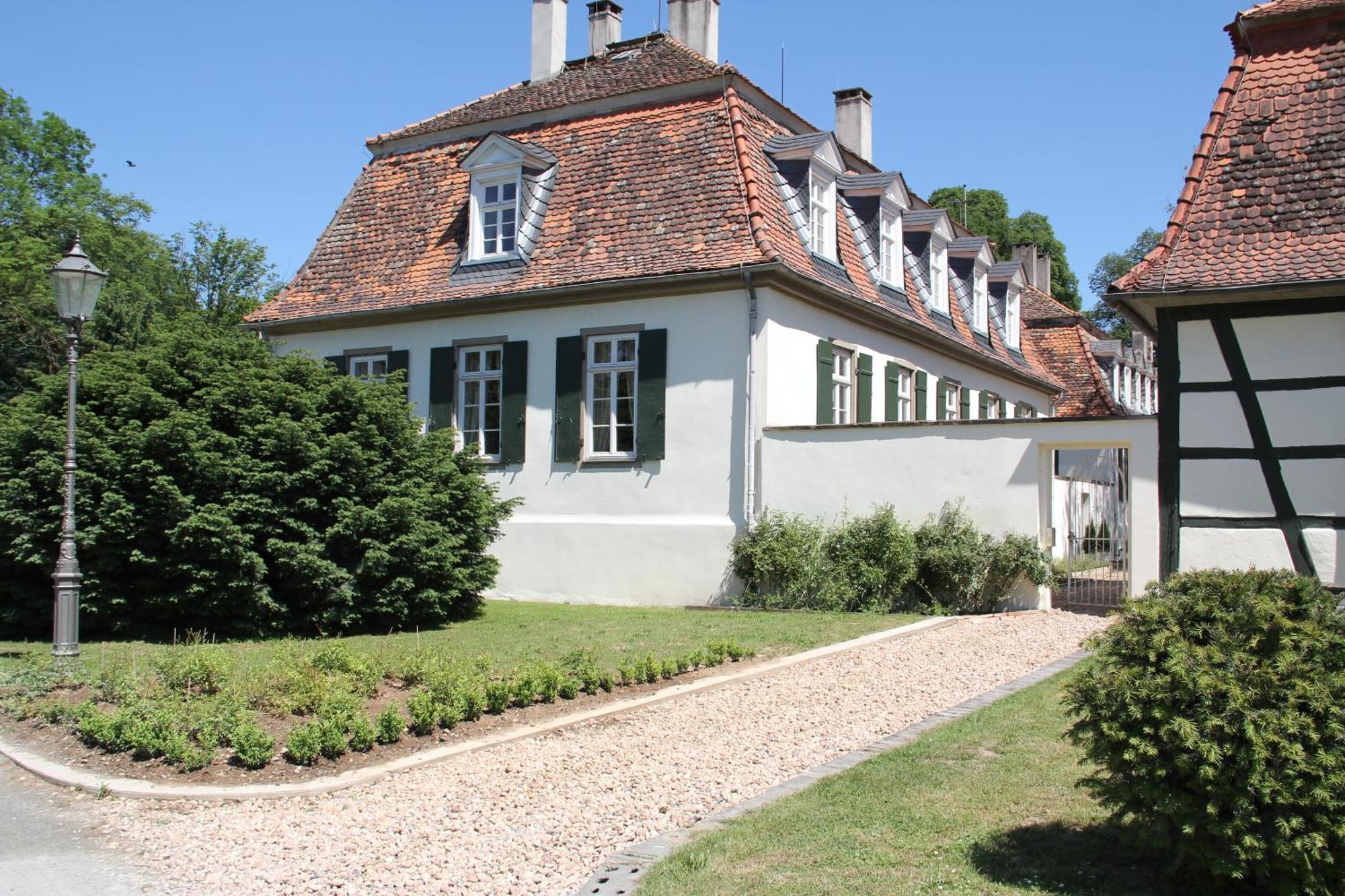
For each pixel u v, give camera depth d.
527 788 7.09
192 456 13.12
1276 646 5.06
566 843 6.08
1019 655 11.54
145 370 14.18
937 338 22.20
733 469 17.12
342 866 5.77
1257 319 11.29
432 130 22.03
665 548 17.52
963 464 15.95
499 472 19.20
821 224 19.52
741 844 5.82
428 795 6.96
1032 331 34.69
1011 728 8.12
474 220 19.88
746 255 16.78
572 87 21.34
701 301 17.47
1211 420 11.41
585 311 18.45
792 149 18.81
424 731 8.34
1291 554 11.00
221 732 8.02
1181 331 11.59
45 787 7.21
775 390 17.19
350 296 20.86
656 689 9.95
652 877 5.38
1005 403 28.31
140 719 8.05
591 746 8.12
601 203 18.84
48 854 5.99
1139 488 14.67
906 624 13.85
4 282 32.66
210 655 9.84
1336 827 4.68
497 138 19.53
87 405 13.84
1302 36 12.65
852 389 19.62
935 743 7.74
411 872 5.66
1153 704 5.07
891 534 15.83
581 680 9.86
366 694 9.35
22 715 8.76
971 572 15.47
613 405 18.45
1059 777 6.91
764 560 16.31
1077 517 18.59
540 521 18.67
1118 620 5.50
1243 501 11.24
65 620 11.05
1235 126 12.39
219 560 13.23
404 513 14.09
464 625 14.71
